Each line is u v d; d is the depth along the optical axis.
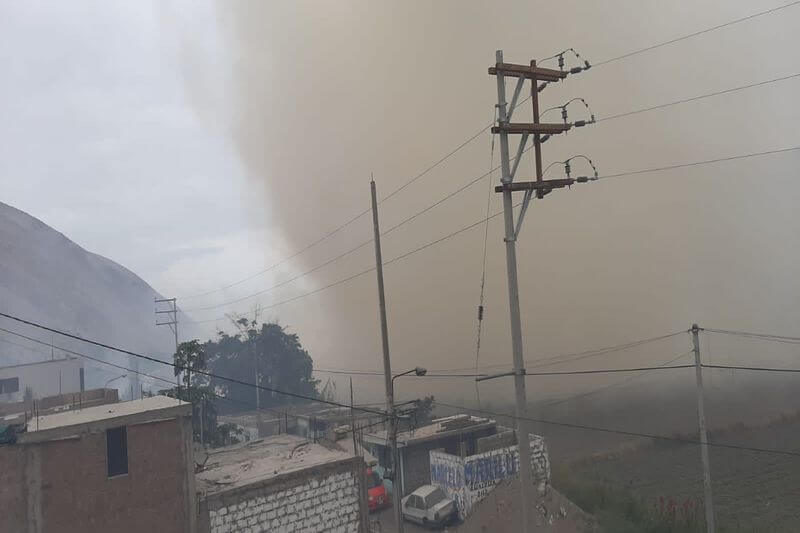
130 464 13.27
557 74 12.20
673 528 17.78
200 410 27.86
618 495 20.72
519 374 11.38
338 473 15.66
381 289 17.19
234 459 17.23
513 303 11.55
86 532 12.72
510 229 11.70
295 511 14.94
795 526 18.28
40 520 12.38
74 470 12.77
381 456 26.16
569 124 12.15
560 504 17.94
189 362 28.36
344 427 20.28
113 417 13.27
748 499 21.31
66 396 21.45
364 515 15.80
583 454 30.34
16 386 36.56
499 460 22.12
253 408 45.44
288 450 17.95
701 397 16.84
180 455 13.75
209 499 13.98
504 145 11.78
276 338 47.12
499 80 11.86
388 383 16.34
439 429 25.67
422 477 24.41
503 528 17.86
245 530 14.27
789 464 25.14
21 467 12.38
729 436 30.88
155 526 13.30
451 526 21.12
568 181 11.98
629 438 32.78
